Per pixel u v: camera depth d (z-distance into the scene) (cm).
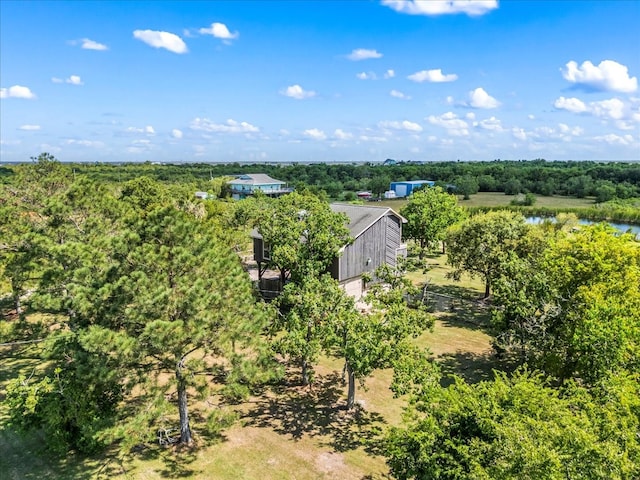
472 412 1014
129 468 1380
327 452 1463
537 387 1068
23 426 1390
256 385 1923
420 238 4619
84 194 1942
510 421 962
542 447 853
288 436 1555
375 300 1791
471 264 2934
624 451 904
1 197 2188
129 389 1319
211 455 1448
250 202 4378
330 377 2012
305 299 1747
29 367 2073
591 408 1028
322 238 2288
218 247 1603
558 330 1755
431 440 1005
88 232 1809
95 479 1327
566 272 1845
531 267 2205
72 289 1351
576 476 859
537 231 2778
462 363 2139
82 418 1366
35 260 1822
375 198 10556
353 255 2825
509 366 2095
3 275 2033
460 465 958
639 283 1869
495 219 2881
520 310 1827
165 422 1623
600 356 1455
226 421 1387
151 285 1291
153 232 1402
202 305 1290
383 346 1484
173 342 1229
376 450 1473
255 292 2547
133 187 3841
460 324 2675
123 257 1377
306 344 1648
